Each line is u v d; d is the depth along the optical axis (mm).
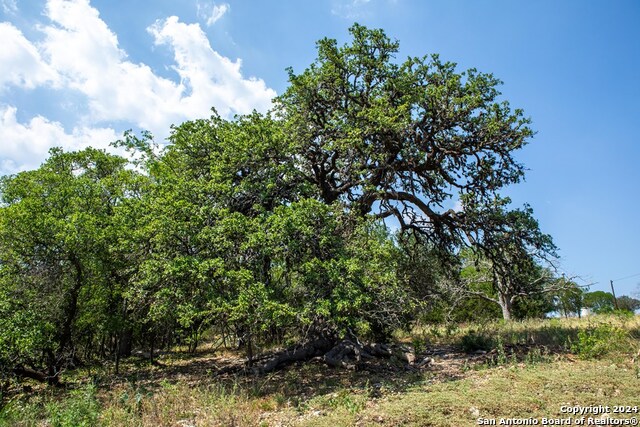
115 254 14297
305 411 9023
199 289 11781
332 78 17141
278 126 15547
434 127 16875
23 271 13164
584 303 44125
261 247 11367
